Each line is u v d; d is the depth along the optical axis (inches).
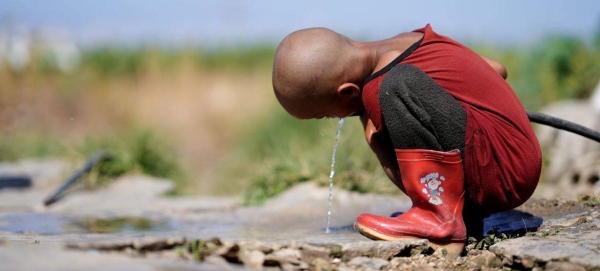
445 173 145.2
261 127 419.5
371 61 149.1
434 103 142.9
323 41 146.6
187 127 624.1
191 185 395.9
